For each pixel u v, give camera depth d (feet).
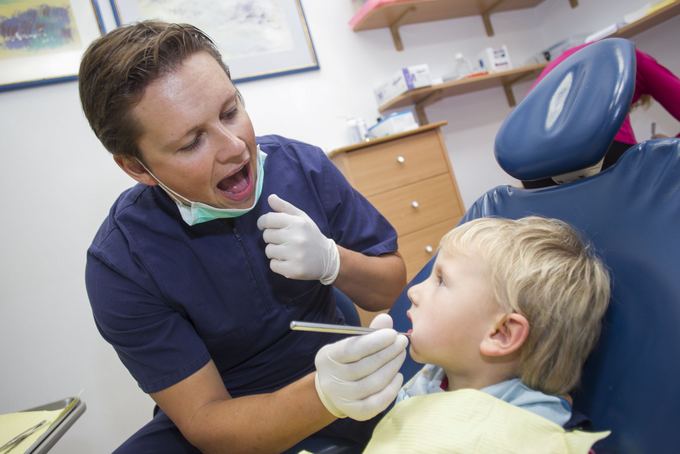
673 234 1.96
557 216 2.52
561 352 2.03
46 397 5.79
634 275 2.05
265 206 3.06
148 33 2.16
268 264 3.01
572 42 8.38
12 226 5.77
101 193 6.14
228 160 2.28
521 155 2.58
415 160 7.01
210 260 2.88
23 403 5.70
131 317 2.68
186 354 2.67
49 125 5.96
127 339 2.70
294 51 7.40
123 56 2.04
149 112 2.09
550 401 1.96
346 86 7.84
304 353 3.23
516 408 1.89
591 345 2.06
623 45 2.36
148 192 2.96
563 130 2.39
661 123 8.32
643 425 1.83
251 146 2.45
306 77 7.55
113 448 6.01
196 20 6.78
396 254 3.65
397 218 6.86
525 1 9.12
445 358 2.20
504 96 9.21
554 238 2.21
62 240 5.94
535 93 2.71
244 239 2.95
